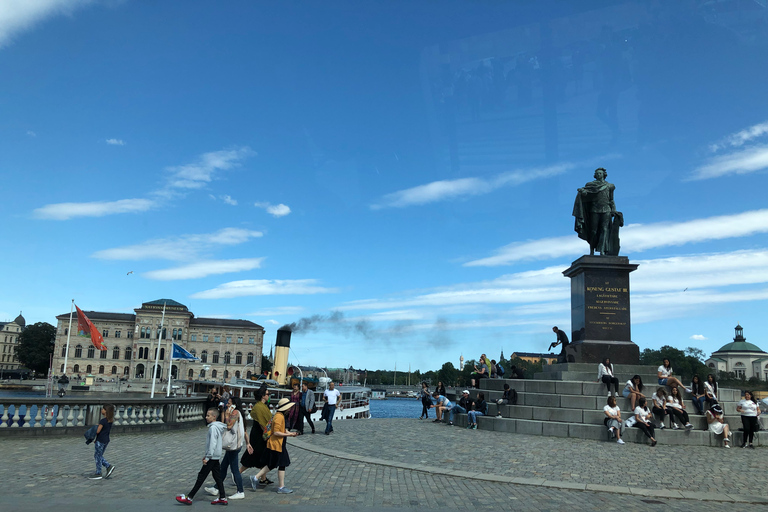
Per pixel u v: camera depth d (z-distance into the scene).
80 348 173.00
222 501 10.77
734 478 13.95
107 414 12.96
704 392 21.56
